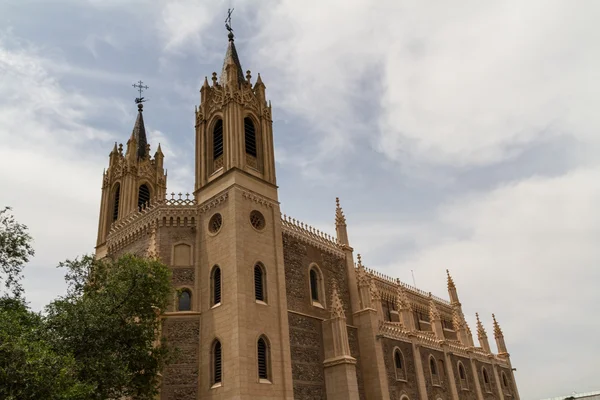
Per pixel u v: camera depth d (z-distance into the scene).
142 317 36.03
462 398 67.19
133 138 63.97
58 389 26.36
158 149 66.75
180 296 44.53
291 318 46.56
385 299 75.50
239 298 41.09
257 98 54.56
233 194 45.47
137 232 50.09
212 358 41.03
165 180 65.31
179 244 46.88
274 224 48.06
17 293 33.62
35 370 25.58
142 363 34.94
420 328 80.69
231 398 38.09
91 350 32.62
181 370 40.88
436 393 61.34
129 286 35.44
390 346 56.47
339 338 48.09
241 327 40.09
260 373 40.72
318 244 54.72
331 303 52.78
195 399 40.06
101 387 31.67
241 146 48.78
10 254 33.22
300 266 50.78
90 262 37.50
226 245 44.06
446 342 68.62
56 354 29.19
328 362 47.59
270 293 44.31
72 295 35.28
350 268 58.03
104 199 61.53
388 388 52.12
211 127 52.19
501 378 83.81
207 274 44.62
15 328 28.22
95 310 33.41
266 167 50.62
